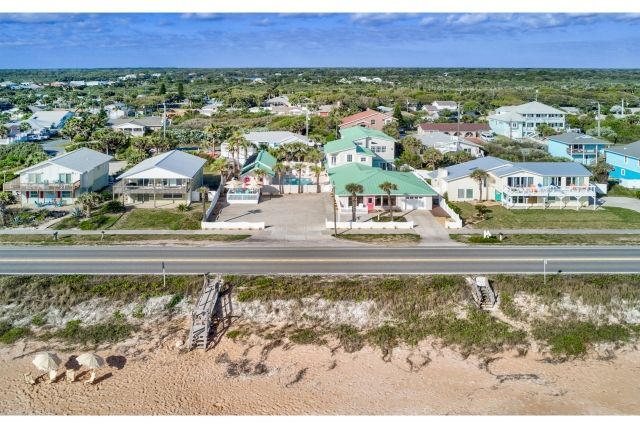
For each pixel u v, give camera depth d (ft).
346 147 298.76
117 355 132.16
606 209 238.68
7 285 149.79
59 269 160.15
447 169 272.31
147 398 117.70
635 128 465.06
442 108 605.73
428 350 134.92
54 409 113.80
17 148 390.21
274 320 143.54
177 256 173.27
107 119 542.98
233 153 326.85
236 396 118.52
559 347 135.23
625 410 114.01
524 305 146.51
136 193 241.76
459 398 118.32
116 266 163.12
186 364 128.88
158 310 145.38
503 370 128.16
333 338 138.21
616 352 134.31
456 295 148.97
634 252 177.88
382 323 142.51
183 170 253.44
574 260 169.58
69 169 245.65
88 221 213.05
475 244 187.93
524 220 220.64
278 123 498.28
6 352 132.87
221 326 141.28
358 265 165.07
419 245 186.80
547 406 115.55
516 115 478.18
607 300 146.41
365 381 124.06
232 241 191.01
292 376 125.39
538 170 248.32
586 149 348.18
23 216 219.41
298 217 225.15
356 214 228.84
